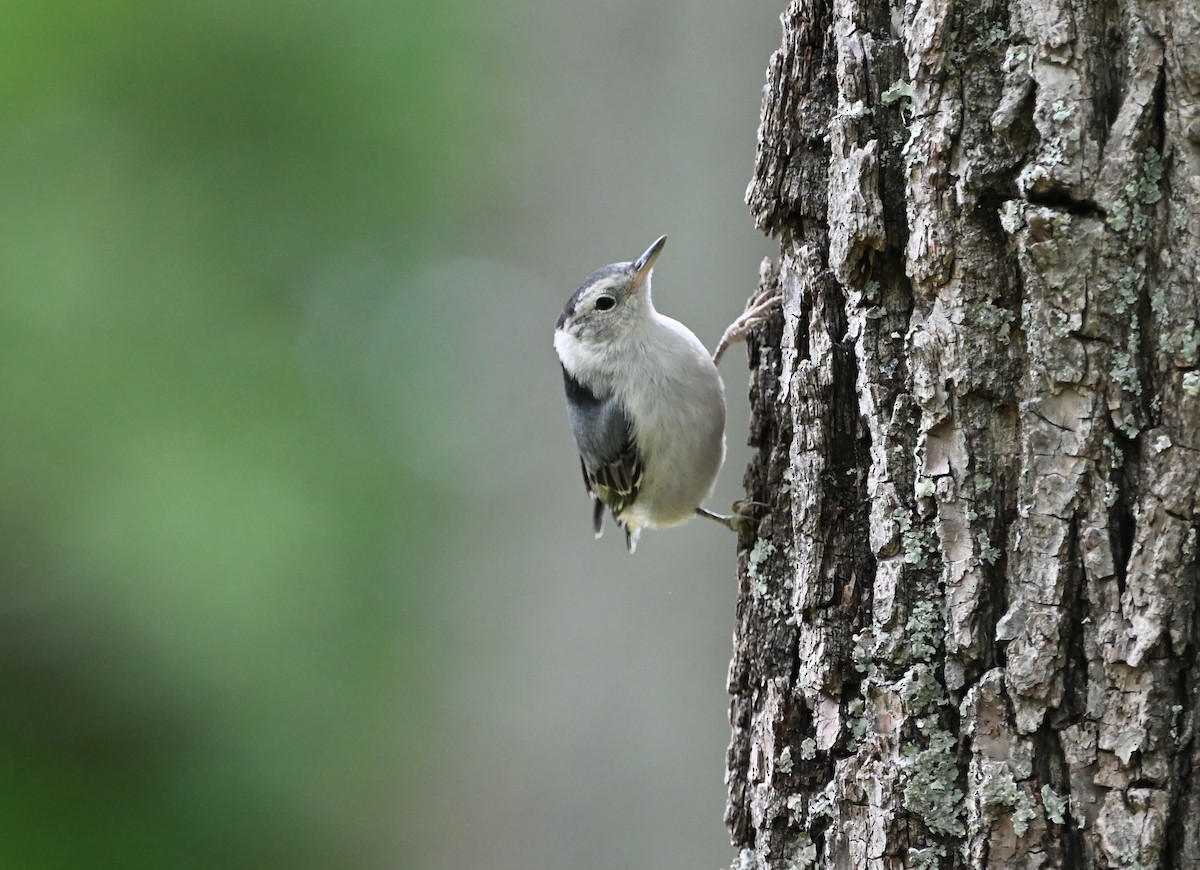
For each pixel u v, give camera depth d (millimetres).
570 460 14445
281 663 15641
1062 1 4707
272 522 16062
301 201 17594
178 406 16672
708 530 13211
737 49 13320
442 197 17219
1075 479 4680
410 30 17297
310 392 17234
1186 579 4496
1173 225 4559
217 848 15289
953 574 4961
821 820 5539
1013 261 4879
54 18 17516
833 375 5680
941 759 4953
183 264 17375
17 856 15188
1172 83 4547
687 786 12961
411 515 16656
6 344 16547
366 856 15156
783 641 6105
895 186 5340
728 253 13016
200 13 17625
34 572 15859
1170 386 4559
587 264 13875
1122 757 4539
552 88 14141
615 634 13516
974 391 4922
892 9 5516
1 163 17328
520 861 13539
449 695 14977
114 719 15688
